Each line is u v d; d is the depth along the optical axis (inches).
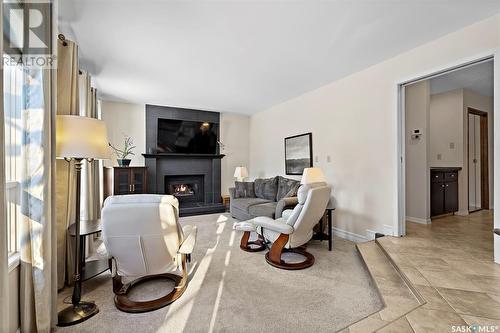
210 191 241.6
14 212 63.6
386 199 122.6
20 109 65.3
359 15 85.4
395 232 118.6
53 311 63.7
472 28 91.0
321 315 68.7
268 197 188.9
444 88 169.5
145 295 80.2
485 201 189.9
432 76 106.3
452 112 175.2
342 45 106.7
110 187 175.0
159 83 154.7
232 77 145.2
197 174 235.0
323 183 110.3
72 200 90.1
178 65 126.6
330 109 156.7
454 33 96.2
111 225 68.7
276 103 209.0
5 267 43.4
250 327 63.7
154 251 75.1
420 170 148.6
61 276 82.9
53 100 64.2
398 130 118.0
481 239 114.0
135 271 78.1
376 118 127.5
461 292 68.5
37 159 60.0
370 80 130.6
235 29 93.4
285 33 96.7
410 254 96.2
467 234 122.5
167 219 71.0
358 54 115.5
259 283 87.7
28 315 59.0
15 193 63.9
